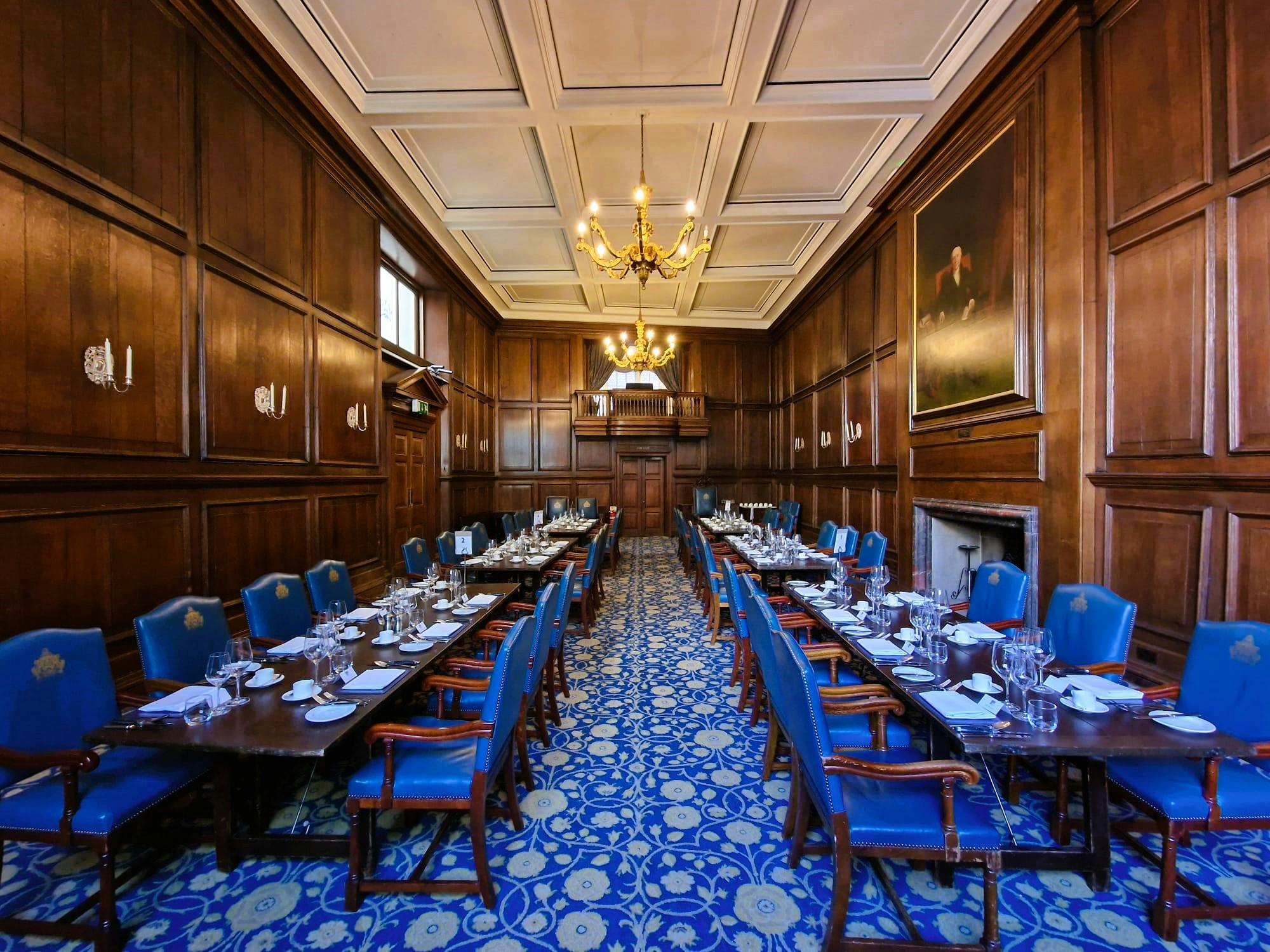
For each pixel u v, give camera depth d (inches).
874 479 287.4
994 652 99.3
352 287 224.4
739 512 463.8
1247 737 78.4
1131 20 138.6
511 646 78.5
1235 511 116.3
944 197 211.5
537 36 162.7
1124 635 102.5
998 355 180.5
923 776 65.1
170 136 136.7
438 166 238.5
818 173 243.1
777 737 106.0
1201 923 72.9
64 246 112.1
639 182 249.4
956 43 170.2
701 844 88.4
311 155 196.4
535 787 104.3
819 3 154.9
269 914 74.5
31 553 106.2
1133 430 138.6
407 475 297.3
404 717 106.0
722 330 472.4
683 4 156.3
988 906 65.8
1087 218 148.9
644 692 151.7
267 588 126.9
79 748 81.2
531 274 368.2
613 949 69.2
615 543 334.0
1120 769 78.7
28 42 105.4
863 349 298.5
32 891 78.6
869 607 130.7
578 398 463.8
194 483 141.8
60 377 111.0
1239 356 115.8
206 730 72.4
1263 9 111.6
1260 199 112.6
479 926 72.8
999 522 182.2
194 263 143.7
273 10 150.9
